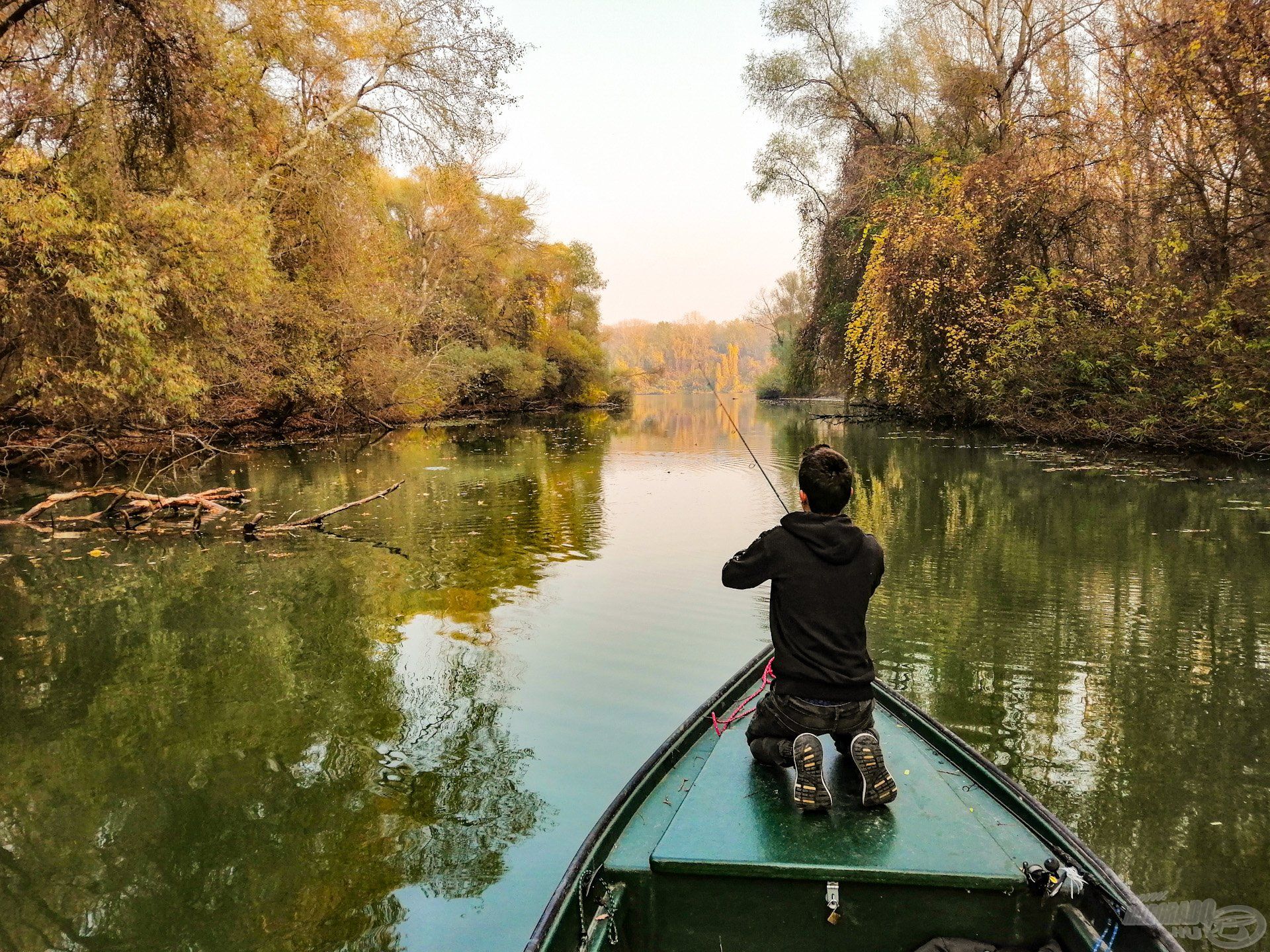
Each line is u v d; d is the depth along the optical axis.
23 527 10.05
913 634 5.57
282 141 17.31
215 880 3.08
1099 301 16.06
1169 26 12.73
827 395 49.69
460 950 2.67
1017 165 17.33
